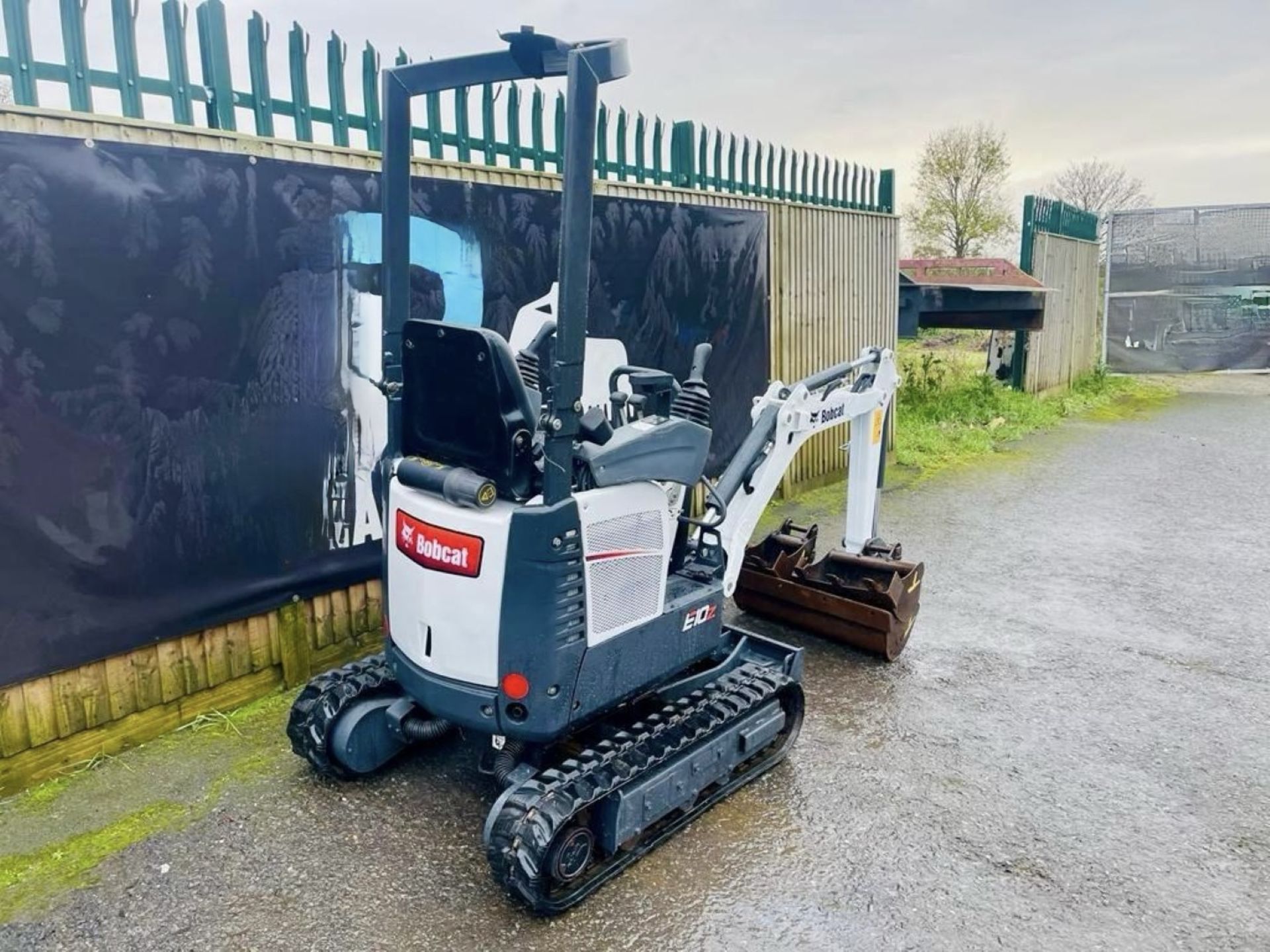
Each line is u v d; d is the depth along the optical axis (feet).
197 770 11.99
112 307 11.28
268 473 13.23
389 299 10.61
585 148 8.56
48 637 11.32
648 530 10.57
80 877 9.91
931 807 11.37
